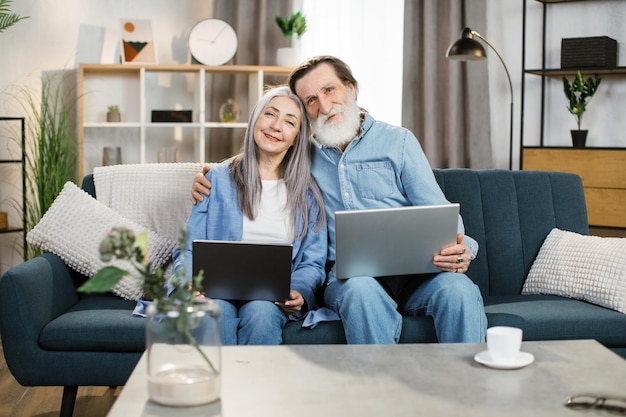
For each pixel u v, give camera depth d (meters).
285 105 2.70
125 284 2.80
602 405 1.52
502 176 3.11
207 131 4.83
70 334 2.44
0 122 4.54
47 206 4.21
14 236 4.60
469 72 4.57
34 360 2.45
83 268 2.80
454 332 2.39
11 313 2.44
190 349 1.56
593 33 4.50
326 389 1.64
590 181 4.16
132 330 2.45
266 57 4.79
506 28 4.71
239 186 2.72
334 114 2.70
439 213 2.40
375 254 2.42
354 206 2.72
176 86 4.88
